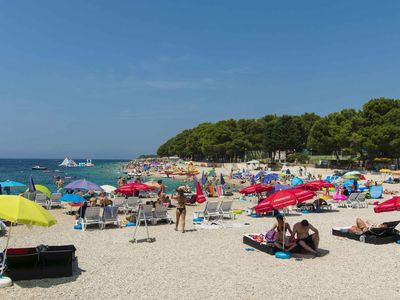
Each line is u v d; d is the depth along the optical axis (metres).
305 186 22.45
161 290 8.07
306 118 98.38
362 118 62.81
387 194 33.03
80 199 19.66
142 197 29.47
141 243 12.80
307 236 11.39
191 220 18.31
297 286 8.38
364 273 9.39
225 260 10.58
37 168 104.44
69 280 8.70
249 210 21.45
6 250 8.85
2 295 7.66
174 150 152.62
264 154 108.75
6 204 8.08
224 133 96.44
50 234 14.40
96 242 12.92
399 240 12.95
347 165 70.00
